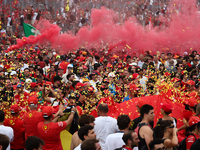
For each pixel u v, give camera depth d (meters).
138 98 7.52
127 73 11.05
